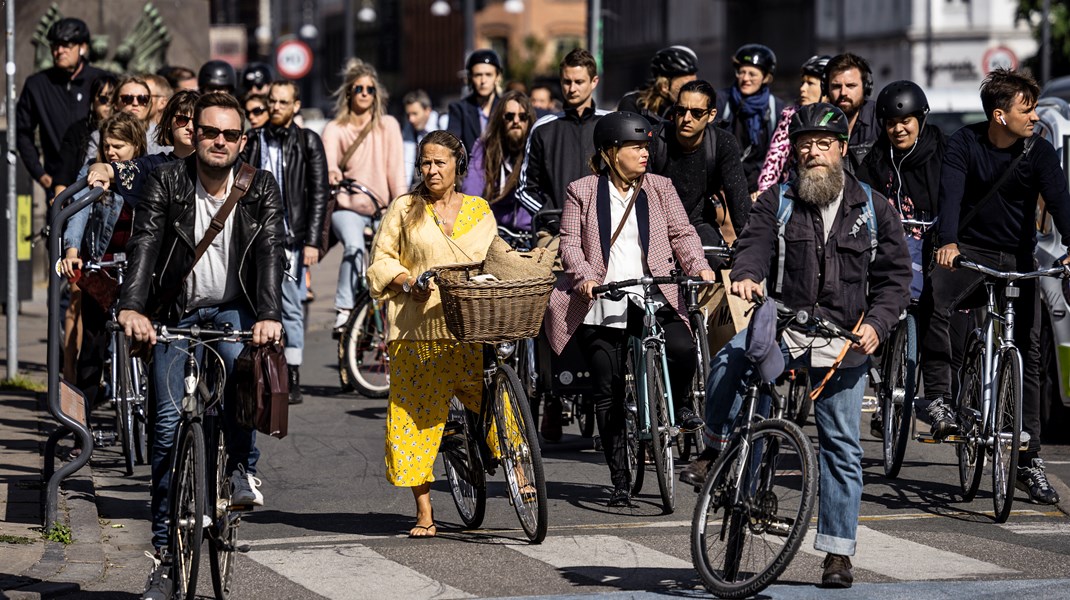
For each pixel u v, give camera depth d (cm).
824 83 2806
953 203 2073
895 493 2169
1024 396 2105
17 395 2962
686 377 2112
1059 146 2634
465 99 3525
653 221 2064
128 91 2609
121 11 4962
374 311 3075
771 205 1638
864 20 17075
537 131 2559
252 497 1578
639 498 2141
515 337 1811
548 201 2550
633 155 2056
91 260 2375
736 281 1606
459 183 1959
